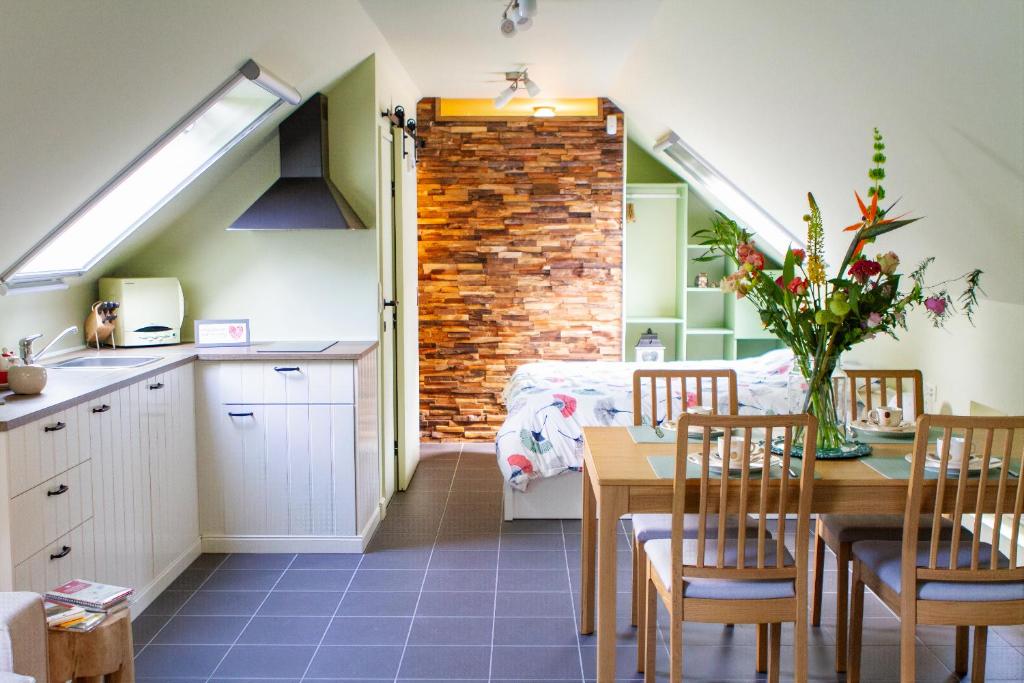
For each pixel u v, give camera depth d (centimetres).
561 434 436
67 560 282
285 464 402
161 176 383
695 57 379
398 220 496
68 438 282
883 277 272
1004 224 281
